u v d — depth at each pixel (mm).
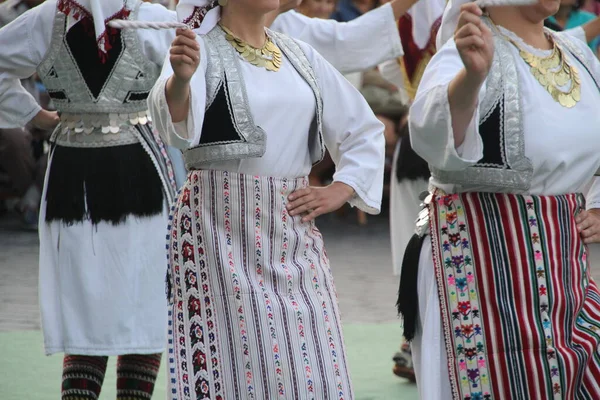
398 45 7406
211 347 4977
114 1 6258
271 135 5059
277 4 5105
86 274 6328
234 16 5129
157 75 6398
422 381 4988
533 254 4930
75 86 6336
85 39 6281
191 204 5059
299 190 5191
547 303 4910
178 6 5086
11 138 14445
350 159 5398
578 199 5148
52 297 6402
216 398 4957
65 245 6371
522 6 5027
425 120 4660
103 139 6367
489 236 4938
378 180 5441
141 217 6371
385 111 14602
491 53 4418
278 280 5051
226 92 4980
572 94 5035
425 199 5188
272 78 5117
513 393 4871
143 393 6520
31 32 6359
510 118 4871
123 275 6328
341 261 12945
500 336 4883
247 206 5023
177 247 5082
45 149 14828
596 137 5051
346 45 7359
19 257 13047
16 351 8836
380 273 12102
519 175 4879
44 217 6457
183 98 4688
